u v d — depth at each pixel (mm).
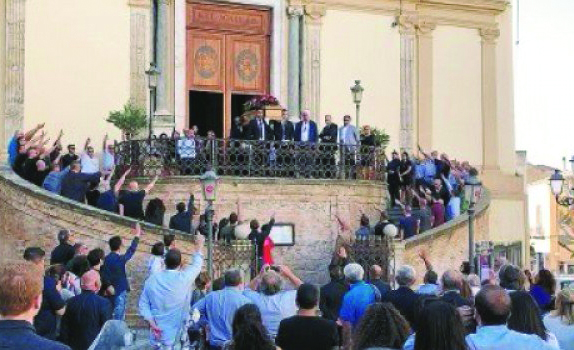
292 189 19500
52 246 16891
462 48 26359
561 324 7219
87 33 22031
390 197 21672
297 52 24281
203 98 23625
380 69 25219
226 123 23812
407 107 25469
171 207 19109
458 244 19781
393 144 25250
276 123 20031
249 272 16672
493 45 26750
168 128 22047
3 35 21156
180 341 10703
